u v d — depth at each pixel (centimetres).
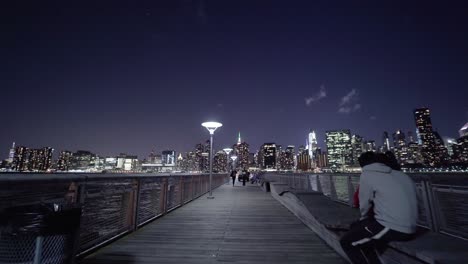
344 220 509
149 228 676
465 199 362
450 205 393
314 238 575
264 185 2119
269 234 613
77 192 416
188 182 1269
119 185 575
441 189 409
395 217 274
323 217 542
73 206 281
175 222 756
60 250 259
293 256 456
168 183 938
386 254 347
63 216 261
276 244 529
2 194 274
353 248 302
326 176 1036
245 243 537
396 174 293
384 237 279
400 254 322
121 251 484
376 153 316
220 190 2086
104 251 483
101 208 502
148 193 750
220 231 644
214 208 1044
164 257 452
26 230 236
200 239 569
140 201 688
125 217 605
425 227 449
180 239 568
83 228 445
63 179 364
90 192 464
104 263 422
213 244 530
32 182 302
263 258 446
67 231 265
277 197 1320
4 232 238
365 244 293
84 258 443
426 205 445
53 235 253
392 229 274
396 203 276
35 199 321
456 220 380
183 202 1149
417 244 318
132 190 644
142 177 691
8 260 237
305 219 721
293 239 567
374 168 296
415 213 279
